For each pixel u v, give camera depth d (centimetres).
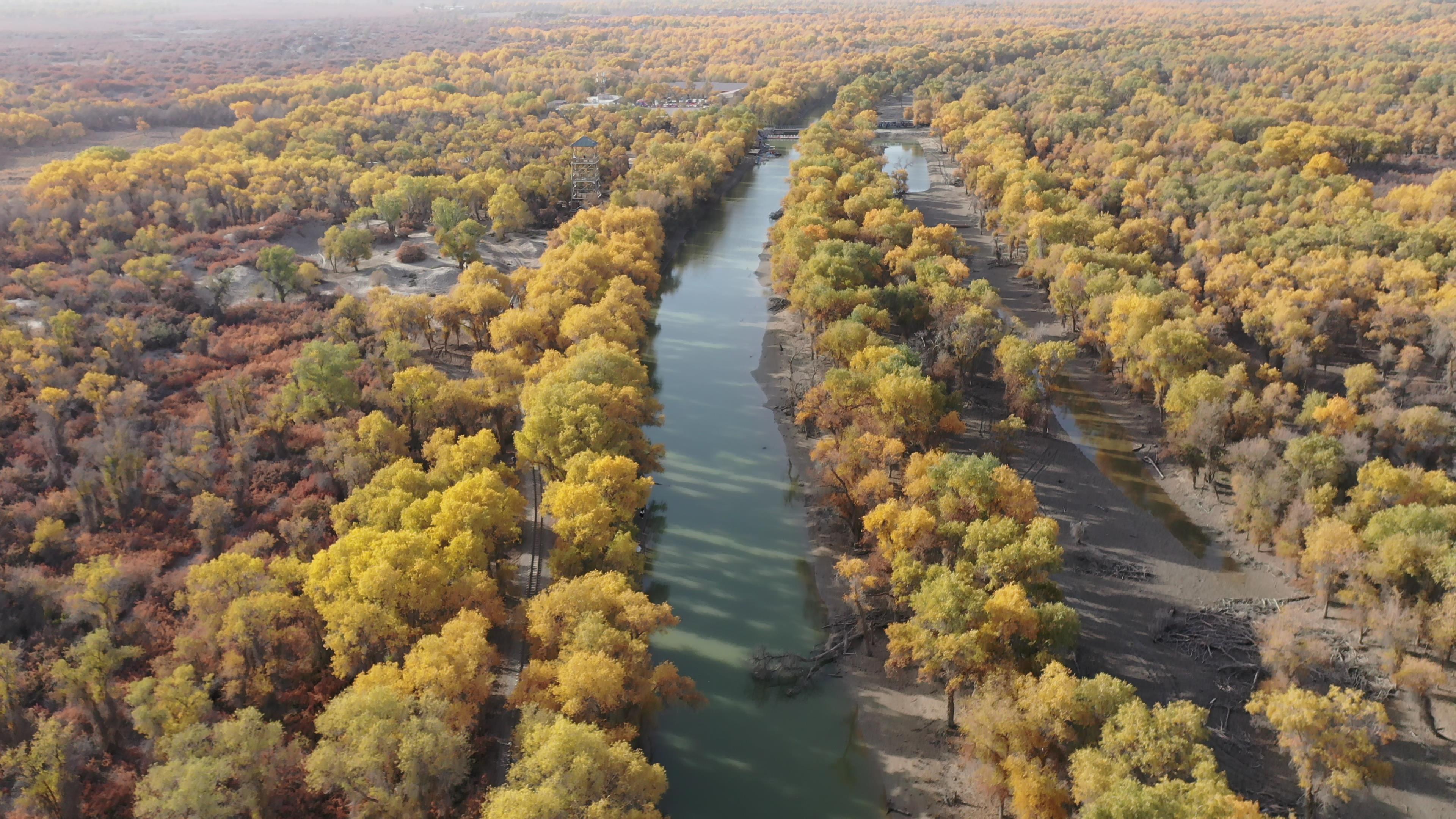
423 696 7388
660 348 17675
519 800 6297
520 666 9200
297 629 8744
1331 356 15238
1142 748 7006
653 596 10781
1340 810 7650
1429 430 11600
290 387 13262
